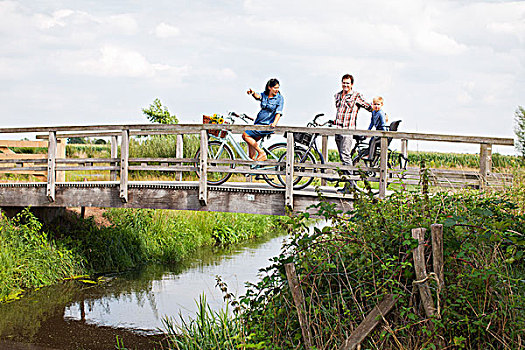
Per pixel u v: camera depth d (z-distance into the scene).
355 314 4.93
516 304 4.48
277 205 8.48
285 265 5.00
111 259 11.54
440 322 4.38
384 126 8.63
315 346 4.83
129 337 7.58
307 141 8.56
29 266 10.04
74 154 20.11
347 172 8.12
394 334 4.55
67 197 10.22
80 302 9.17
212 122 9.11
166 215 14.45
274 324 5.27
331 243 5.23
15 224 10.72
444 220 4.72
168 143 18.62
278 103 8.80
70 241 11.25
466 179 7.71
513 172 7.41
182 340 6.62
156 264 12.16
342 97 8.66
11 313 8.57
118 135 11.67
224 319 6.41
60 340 7.46
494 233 4.59
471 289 4.64
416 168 9.01
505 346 4.31
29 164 16.19
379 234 5.05
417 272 4.57
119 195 9.68
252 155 9.06
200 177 8.80
